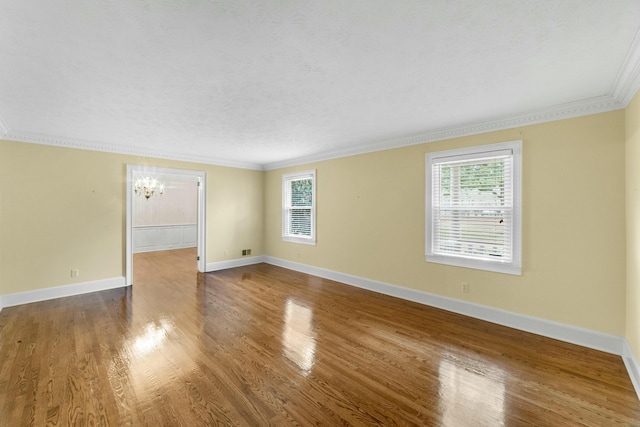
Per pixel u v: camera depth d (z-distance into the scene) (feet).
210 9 4.70
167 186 28.89
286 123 11.07
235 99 8.65
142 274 18.01
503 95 8.33
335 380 7.08
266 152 16.55
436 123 10.99
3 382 6.88
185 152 16.60
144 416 5.78
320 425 5.60
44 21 4.92
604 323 8.50
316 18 4.97
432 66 6.70
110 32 5.30
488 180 10.82
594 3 4.55
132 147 15.10
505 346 8.81
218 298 13.35
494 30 5.31
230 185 19.65
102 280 14.51
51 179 13.11
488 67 6.73
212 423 5.62
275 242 20.56
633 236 7.44
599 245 8.57
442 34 5.45
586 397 6.46
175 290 14.61
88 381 6.94
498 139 10.43
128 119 10.48
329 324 10.46
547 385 6.90
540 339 9.25
